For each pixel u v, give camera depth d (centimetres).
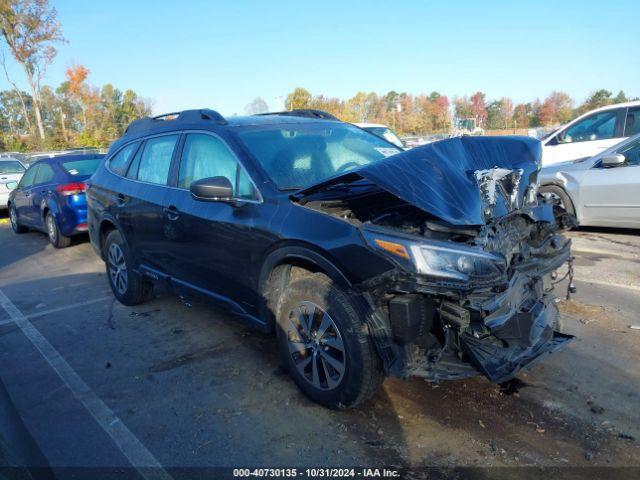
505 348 311
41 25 4028
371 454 296
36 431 334
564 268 625
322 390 335
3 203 1363
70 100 5247
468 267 282
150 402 362
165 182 470
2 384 250
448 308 299
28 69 4216
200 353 434
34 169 1008
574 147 1057
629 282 564
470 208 303
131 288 543
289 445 307
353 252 299
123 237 531
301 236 323
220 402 357
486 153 370
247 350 435
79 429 334
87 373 411
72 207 871
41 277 720
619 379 364
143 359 430
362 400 319
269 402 353
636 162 748
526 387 358
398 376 294
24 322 535
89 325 514
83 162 934
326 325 324
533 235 371
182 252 439
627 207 744
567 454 290
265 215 354
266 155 396
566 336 356
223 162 408
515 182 347
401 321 290
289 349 351
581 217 793
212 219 395
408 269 282
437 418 327
